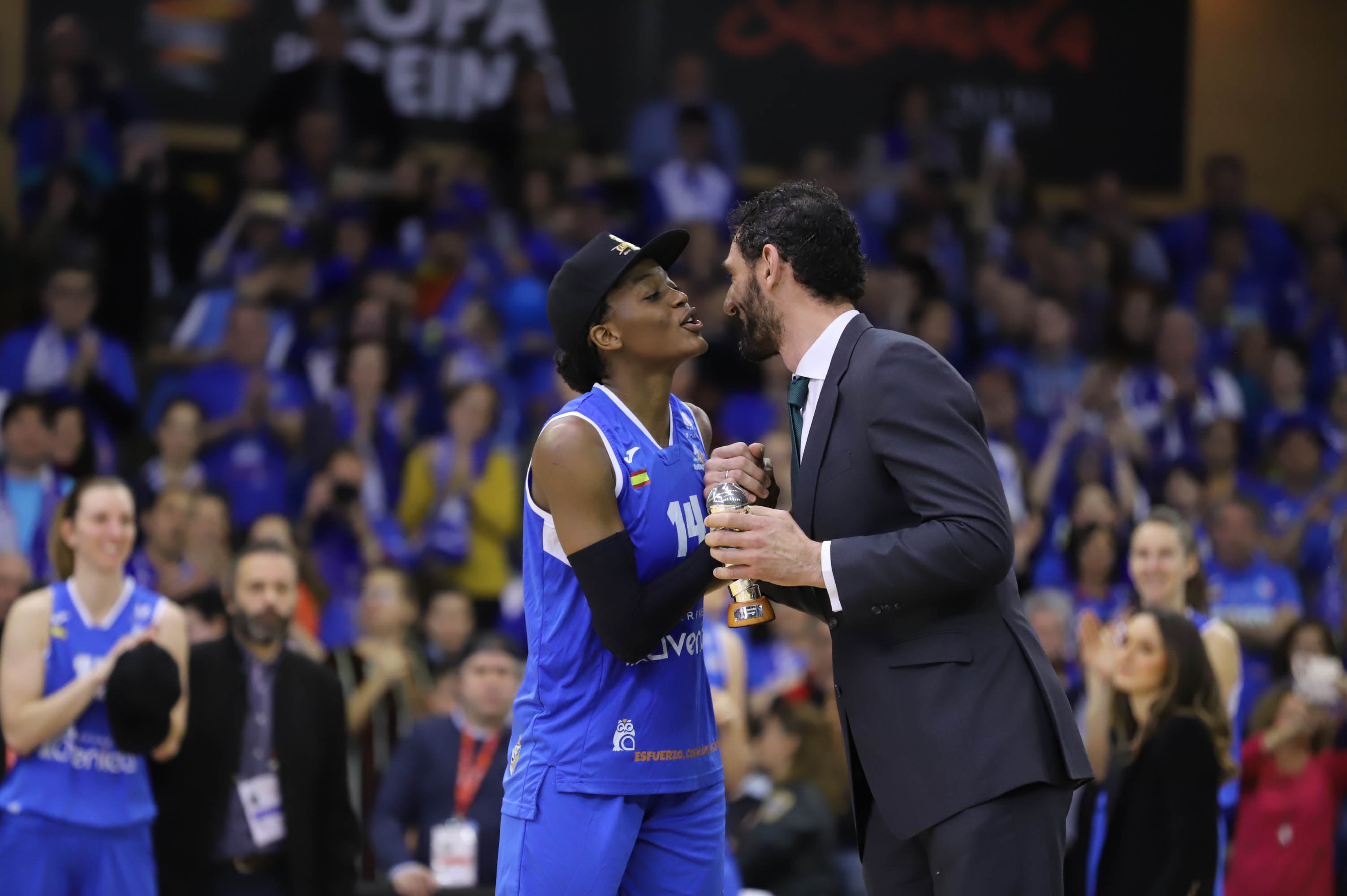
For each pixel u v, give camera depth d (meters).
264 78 41.62
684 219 41.22
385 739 21.42
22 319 35.31
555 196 40.44
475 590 29.89
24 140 38.00
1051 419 35.97
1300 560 32.75
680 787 12.43
